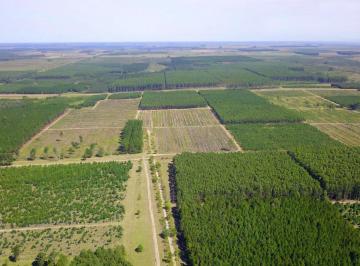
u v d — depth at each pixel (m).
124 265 100.88
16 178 155.00
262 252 103.56
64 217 129.25
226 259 101.12
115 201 139.75
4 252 112.12
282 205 127.00
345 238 109.06
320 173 147.88
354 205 137.12
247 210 124.69
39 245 115.06
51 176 156.62
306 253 102.75
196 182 142.75
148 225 124.31
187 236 111.44
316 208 125.19
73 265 99.69
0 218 130.38
